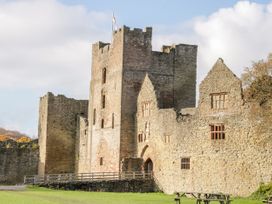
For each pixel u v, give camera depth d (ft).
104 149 294.46
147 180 253.85
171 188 242.58
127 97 280.10
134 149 277.23
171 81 288.51
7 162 344.49
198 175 230.68
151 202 172.45
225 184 219.82
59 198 172.96
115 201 169.58
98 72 308.60
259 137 209.26
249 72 215.72
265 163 206.49
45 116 347.15
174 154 242.78
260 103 209.97
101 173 266.77
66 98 349.61
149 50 286.25
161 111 254.68
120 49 283.59
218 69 227.61
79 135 340.80
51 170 341.41
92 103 315.37
